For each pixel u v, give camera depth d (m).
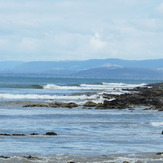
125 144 32.31
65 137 35.44
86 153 28.09
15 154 27.23
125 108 68.38
